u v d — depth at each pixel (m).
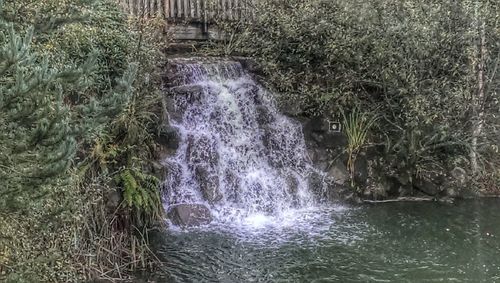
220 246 6.46
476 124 8.52
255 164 8.34
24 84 3.22
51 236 4.76
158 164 7.31
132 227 6.11
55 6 4.44
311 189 8.34
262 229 7.14
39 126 3.41
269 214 7.78
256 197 8.01
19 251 4.32
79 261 5.27
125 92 4.22
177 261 5.99
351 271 5.87
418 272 5.85
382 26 8.07
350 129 8.63
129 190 6.04
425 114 7.90
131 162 6.34
